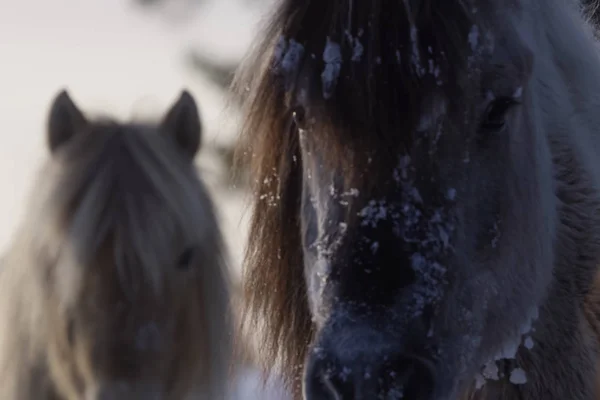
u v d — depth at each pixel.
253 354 6.74
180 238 5.76
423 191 4.46
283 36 4.70
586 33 6.54
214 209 6.33
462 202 4.65
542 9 6.00
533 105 5.45
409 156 4.44
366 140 4.42
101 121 6.08
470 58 4.56
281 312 5.68
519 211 5.13
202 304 6.15
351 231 4.41
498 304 5.09
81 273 5.48
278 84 4.91
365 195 4.43
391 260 4.34
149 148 5.86
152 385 5.61
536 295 5.36
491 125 4.81
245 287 5.82
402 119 4.42
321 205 4.68
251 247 5.70
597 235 5.85
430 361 4.42
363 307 4.29
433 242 4.45
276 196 5.43
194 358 6.05
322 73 4.51
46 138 6.07
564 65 6.12
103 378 5.49
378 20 4.49
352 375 4.15
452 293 4.59
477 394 5.60
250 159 5.68
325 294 4.43
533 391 5.57
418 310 4.33
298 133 5.25
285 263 5.56
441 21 4.52
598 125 6.27
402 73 4.43
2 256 7.00
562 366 5.61
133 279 5.49
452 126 4.56
